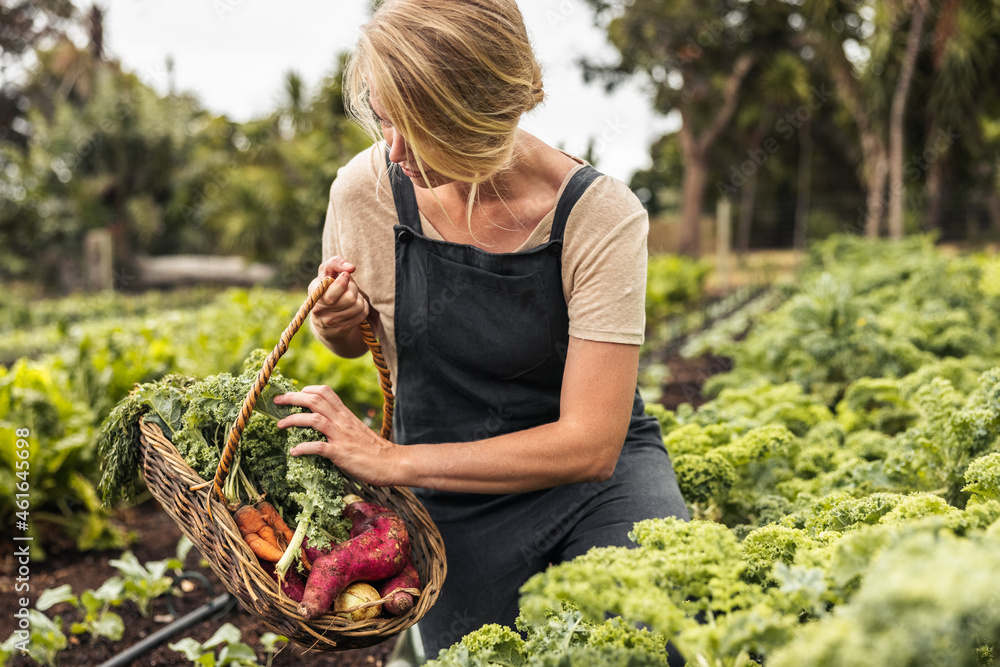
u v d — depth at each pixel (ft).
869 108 53.31
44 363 15.03
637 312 5.61
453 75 4.72
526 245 5.90
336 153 54.95
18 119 87.97
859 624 2.81
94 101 69.05
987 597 2.60
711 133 73.26
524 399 6.22
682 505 6.15
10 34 88.28
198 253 72.90
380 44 4.79
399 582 5.32
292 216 58.70
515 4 5.11
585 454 5.52
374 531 5.32
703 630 3.58
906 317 16.42
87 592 9.09
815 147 84.07
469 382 6.26
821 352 14.71
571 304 5.76
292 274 53.67
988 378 7.04
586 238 5.66
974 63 49.03
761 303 39.63
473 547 6.45
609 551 4.34
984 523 4.19
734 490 8.63
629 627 4.79
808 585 3.79
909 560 2.94
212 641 8.41
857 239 40.34
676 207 95.76
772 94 66.39
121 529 12.53
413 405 6.53
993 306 20.52
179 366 15.06
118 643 9.27
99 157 68.39
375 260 6.28
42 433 11.93
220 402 5.63
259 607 4.80
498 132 4.97
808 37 65.87
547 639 4.89
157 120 69.31
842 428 10.24
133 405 5.80
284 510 5.82
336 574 4.97
